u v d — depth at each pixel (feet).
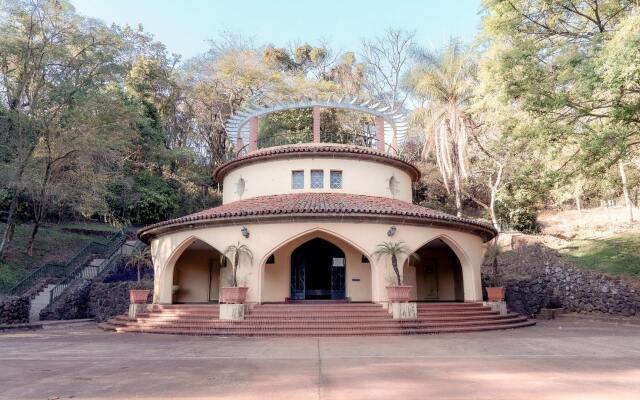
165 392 22.15
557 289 82.23
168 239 63.62
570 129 58.08
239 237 56.70
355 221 55.72
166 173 129.70
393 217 55.93
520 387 22.89
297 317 51.13
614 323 66.39
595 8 61.21
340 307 52.80
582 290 77.66
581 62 54.60
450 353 35.22
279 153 69.10
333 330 48.57
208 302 74.23
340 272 64.90
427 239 59.47
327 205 57.77
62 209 115.44
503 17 62.54
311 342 42.65
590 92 52.13
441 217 59.36
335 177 69.36
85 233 114.01
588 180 70.03
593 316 71.87
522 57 58.80
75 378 25.89
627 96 57.77
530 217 116.06
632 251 82.43
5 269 82.69
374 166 71.26
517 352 35.68
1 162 85.05
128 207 116.78
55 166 88.02
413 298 71.05
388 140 85.97
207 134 153.48
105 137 93.20
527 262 92.17
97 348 40.09
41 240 101.96
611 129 54.49
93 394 21.83
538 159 74.23
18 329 62.13
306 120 151.12
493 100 63.87
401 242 56.80
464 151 105.60
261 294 54.54
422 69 111.45
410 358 32.68
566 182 63.26
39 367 30.04
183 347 39.91
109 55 91.50
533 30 64.85
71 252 99.86
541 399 20.48
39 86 85.40
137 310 61.11
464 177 111.04
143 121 121.49
